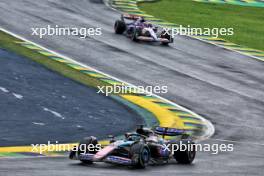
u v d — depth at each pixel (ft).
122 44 557.33
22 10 638.12
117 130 322.55
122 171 208.33
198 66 519.60
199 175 211.61
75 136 299.17
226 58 564.30
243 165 248.52
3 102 346.33
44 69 443.32
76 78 434.71
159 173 209.05
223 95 441.68
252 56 586.04
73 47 527.81
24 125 310.04
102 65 485.15
